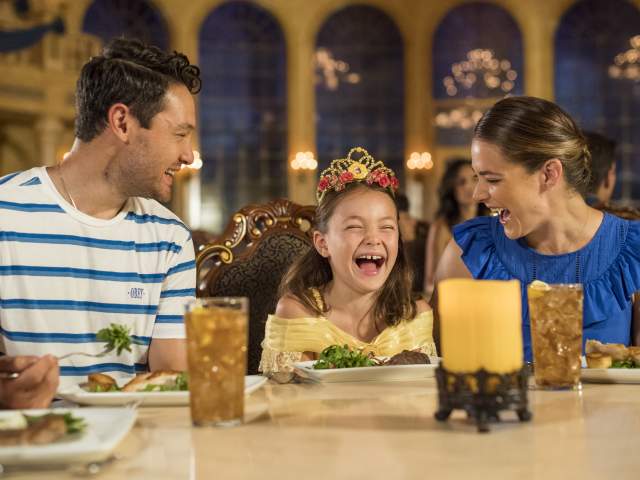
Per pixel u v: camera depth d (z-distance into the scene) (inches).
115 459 41.2
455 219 215.2
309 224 105.2
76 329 78.2
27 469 39.7
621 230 86.4
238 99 607.5
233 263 101.3
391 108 613.6
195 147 599.8
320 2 607.8
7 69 473.7
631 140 586.2
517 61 600.7
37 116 497.0
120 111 75.9
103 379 57.4
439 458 40.0
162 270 81.9
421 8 607.8
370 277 83.2
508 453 40.8
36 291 77.4
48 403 54.2
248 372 101.5
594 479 36.5
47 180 78.8
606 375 60.8
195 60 596.1
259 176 610.5
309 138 609.3
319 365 65.7
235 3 602.5
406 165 612.7
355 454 40.9
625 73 586.2
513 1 595.5
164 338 81.0
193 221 601.0
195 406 47.7
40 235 77.7
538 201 82.4
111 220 80.0
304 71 607.2
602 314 84.5
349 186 84.0
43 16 486.0
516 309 46.3
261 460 40.1
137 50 77.1
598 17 589.6
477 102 606.2
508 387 45.6
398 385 61.5
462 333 45.9
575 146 81.3
